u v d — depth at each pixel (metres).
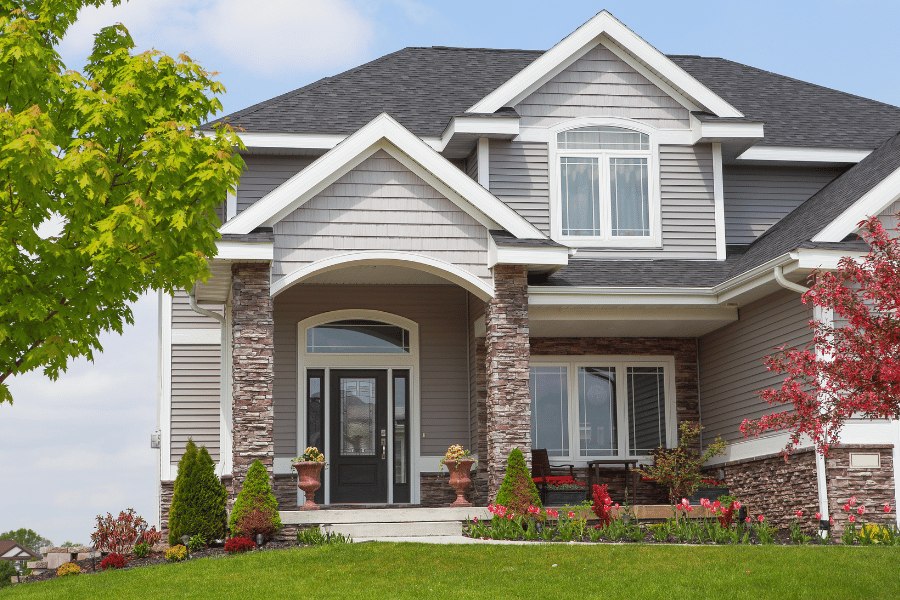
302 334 17.97
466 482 15.15
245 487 13.51
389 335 18.36
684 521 14.02
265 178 18.19
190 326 18.44
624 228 18.20
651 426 18.47
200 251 10.48
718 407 17.81
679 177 18.42
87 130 9.95
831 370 10.11
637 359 18.62
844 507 13.47
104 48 11.30
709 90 18.44
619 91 18.48
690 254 18.20
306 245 14.67
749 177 19.59
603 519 13.77
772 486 15.55
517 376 15.04
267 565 11.56
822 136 19.73
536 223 17.89
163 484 17.83
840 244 14.13
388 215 14.99
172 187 10.02
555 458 18.14
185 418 18.11
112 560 13.39
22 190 8.69
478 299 17.33
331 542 13.17
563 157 18.23
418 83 20.39
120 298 10.30
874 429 14.15
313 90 19.52
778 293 15.62
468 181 15.11
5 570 15.70
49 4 10.50
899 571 10.58
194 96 10.90
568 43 18.12
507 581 10.43
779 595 9.71
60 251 9.24
